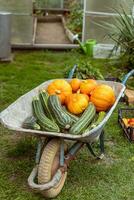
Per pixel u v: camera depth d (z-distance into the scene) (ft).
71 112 9.99
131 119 12.82
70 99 10.11
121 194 9.64
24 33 24.23
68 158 9.33
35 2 39.01
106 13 23.79
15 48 24.30
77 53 23.89
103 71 19.53
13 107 9.50
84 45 23.70
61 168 9.11
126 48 18.75
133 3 22.62
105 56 22.95
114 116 13.99
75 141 9.48
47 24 36.50
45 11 39.68
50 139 9.26
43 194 9.29
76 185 9.91
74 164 10.82
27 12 23.86
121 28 19.90
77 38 25.04
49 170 9.01
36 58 22.61
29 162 10.87
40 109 9.73
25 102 9.98
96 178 10.23
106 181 10.13
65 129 9.26
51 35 30.45
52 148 9.07
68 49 24.47
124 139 12.34
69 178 10.17
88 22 24.18
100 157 11.10
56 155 9.27
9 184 9.91
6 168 10.57
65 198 9.42
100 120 9.55
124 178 10.28
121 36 18.83
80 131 9.12
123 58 19.38
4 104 15.10
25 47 24.32
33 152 11.37
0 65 20.84
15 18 23.93
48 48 24.49
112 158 11.26
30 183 8.80
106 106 10.23
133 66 18.98
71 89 10.69
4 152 11.47
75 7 32.73
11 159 11.06
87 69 15.08
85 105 10.00
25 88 16.96
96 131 8.93
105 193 9.66
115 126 13.23
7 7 23.70
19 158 11.10
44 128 9.16
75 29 28.76
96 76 15.25
